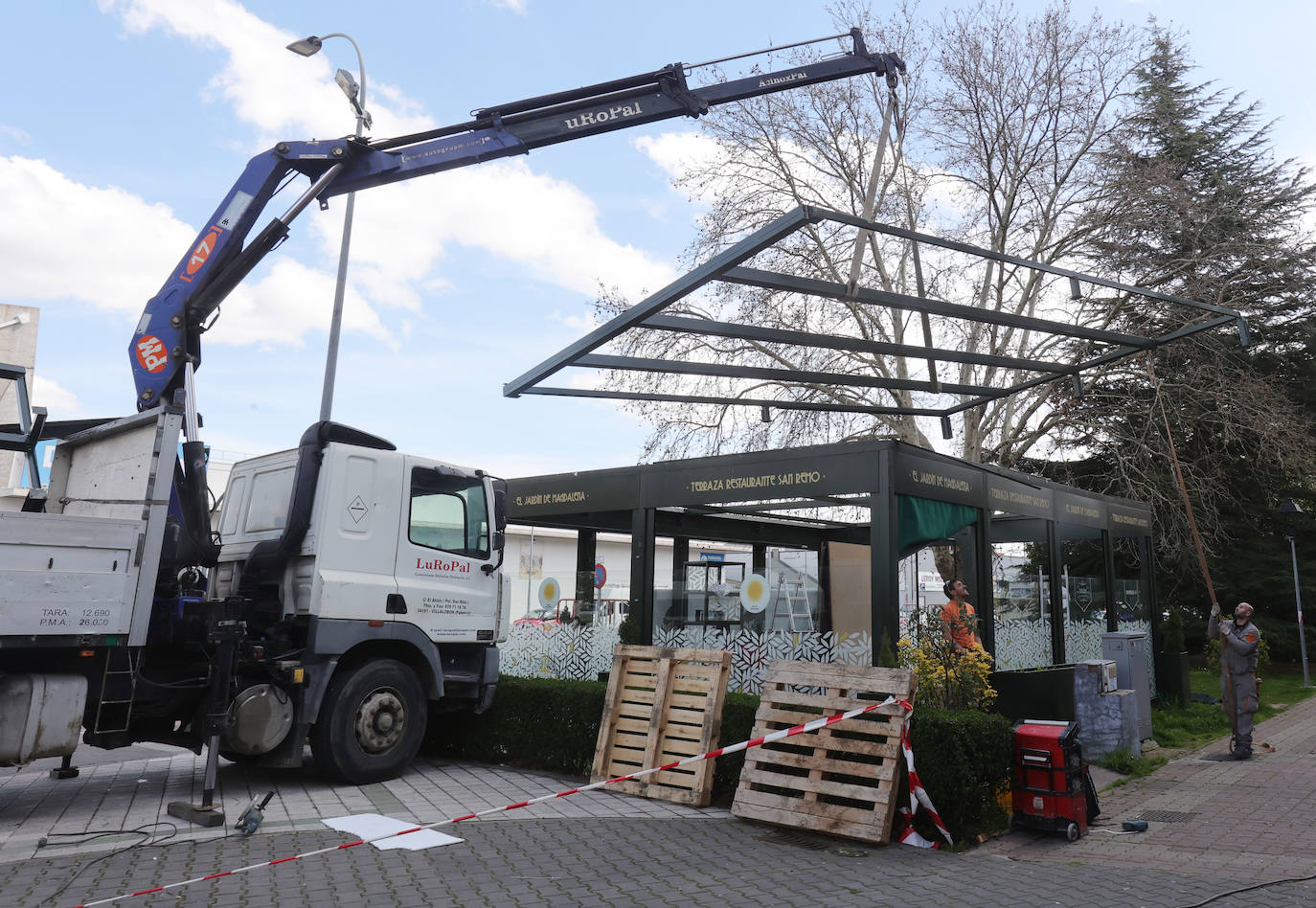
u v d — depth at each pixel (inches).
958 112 852.0
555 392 406.0
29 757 260.5
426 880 219.5
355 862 234.1
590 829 276.5
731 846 262.2
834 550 420.8
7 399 1032.8
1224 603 983.0
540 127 372.2
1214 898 215.5
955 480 421.1
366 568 347.6
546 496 518.6
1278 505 985.5
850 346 348.2
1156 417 832.3
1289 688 761.6
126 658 285.3
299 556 343.0
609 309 839.1
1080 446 941.8
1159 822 305.9
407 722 352.5
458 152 372.8
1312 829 289.9
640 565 467.8
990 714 302.7
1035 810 286.7
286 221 363.9
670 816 297.7
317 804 304.5
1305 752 441.7
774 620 404.8
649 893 214.7
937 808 275.3
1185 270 845.2
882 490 370.9
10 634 255.3
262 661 321.4
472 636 379.2
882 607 361.4
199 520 331.0
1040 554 1047.0
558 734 372.2
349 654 350.3
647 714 339.0
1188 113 1067.3
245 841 253.6
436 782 349.7
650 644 458.9
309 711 326.0
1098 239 836.6
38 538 263.1
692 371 374.3
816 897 214.4
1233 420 859.4
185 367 355.6
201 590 337.4
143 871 223.8
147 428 300.4
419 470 370.6
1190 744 471.8
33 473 334.0
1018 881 231.8
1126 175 820.0
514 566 1390.3
